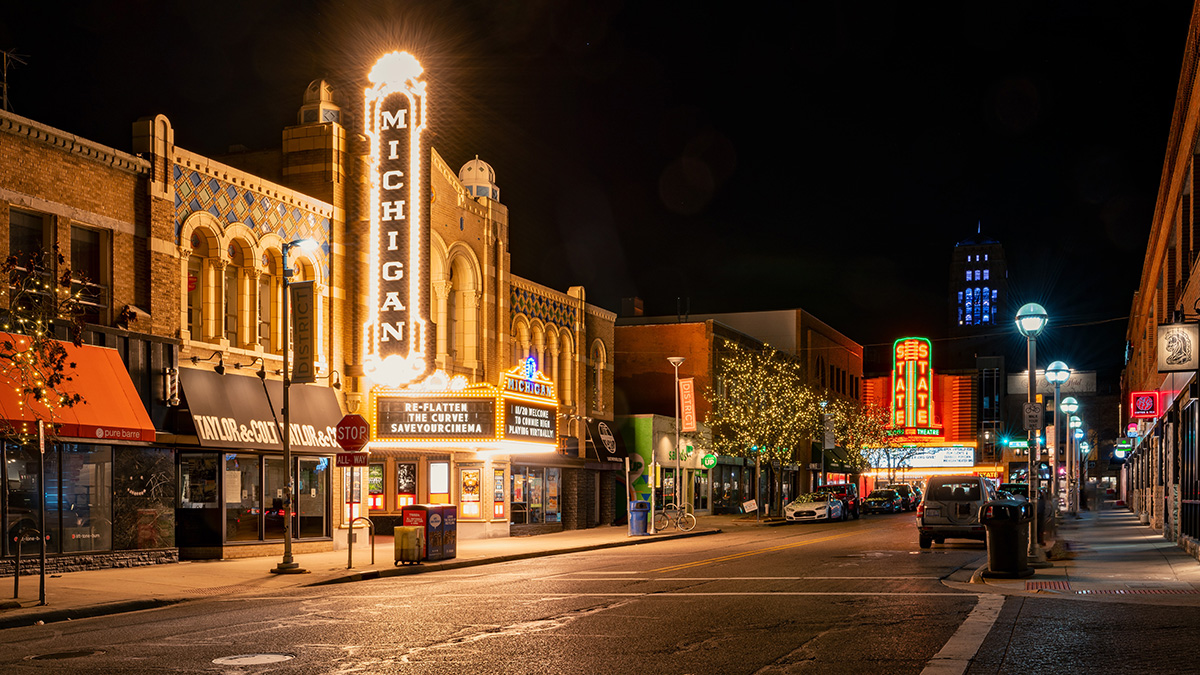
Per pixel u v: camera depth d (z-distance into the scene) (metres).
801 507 48.38
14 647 12.14
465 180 38.94
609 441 46.66
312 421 28.14
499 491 36.62
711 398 57.00
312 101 31.20
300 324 26.45
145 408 23.00
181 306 24.77
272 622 13.73
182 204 25.00
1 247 20.42
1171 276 32.12
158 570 21.97
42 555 16.28
